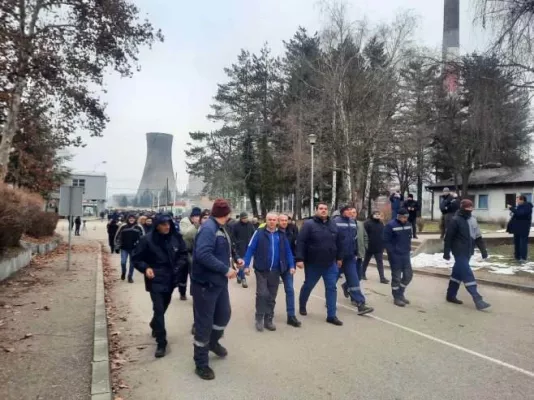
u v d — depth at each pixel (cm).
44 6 1777
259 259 660
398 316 736
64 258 1583
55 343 555
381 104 2573
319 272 709
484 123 1195
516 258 1338
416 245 1678
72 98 2014
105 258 1725
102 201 9400
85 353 518
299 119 2962
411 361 507
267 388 432
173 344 582
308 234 695
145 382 451
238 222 1101
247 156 4219
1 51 1302
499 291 980
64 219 6638
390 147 2636
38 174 2447
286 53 3994
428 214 5484
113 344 578
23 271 1183
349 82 2584
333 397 410
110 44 1936
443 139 3225
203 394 420
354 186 2539
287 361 509
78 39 1903
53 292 900
